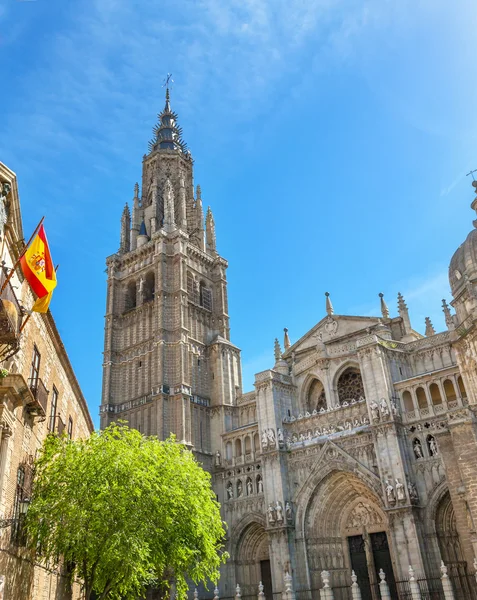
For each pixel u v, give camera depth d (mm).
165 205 95375
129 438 40219
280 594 58000
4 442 25688
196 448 74125
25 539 30125
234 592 64938
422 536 52000
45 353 35219
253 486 68812
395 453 55406
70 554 32312
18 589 28844
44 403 32656
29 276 26000
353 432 59938
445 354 61938
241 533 67688
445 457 43438
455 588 49969
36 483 32656
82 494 32219
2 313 22922
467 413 41000
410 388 58844
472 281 54312
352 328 72062
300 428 66875
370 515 60469
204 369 82625
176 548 37781
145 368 80688
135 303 91688
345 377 69250
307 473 62969
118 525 32250
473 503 38281
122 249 97938
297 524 61062
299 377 72312
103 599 33844
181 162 109625
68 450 34531
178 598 40469
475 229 58031
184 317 82938
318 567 59250
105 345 87000
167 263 88125
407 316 69062
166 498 37469
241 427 74750
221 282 94000
